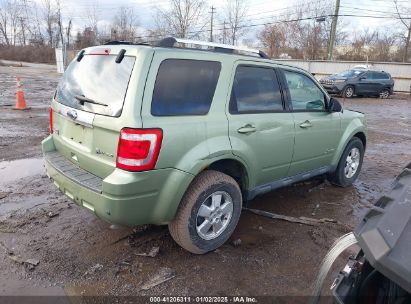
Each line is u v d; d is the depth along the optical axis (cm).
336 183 537
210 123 319
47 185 500
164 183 293
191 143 304
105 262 320
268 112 378
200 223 328
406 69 2719
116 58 299
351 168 542
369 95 2236
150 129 277
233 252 345
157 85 288
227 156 332
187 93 308
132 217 286
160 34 4266
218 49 357
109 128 283
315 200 485
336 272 302
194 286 294
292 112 409
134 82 279
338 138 490
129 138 272
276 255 342
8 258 323
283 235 381
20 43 7075
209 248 336
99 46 333
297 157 425
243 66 358
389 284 169
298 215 434
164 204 298
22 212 413
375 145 878
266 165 384
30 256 326
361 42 4644
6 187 489
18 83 1160
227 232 349
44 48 6178
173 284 295
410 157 762
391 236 148
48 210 420
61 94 364
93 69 322
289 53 4575
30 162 604
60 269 309
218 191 332
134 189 277
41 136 793
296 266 326
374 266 142
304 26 4466
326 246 362
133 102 276
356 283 183
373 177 604
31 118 1005
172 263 322
